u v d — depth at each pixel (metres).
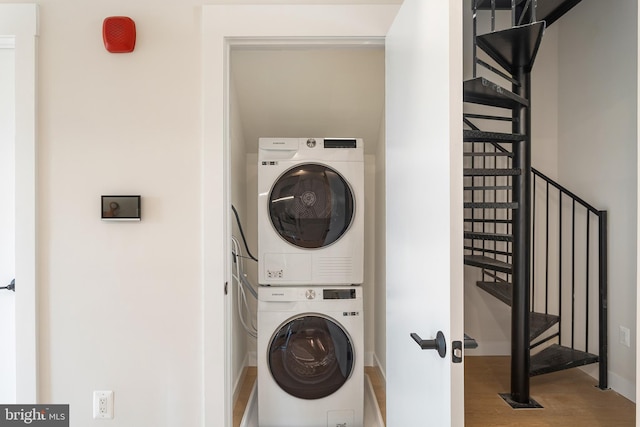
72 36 1.67
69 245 1.69
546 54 2.85
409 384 1.36
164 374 1.69
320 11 1.65
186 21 1.68
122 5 1.68
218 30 1.65
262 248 2.08
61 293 1.68
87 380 1.69
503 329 2.92
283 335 2.05
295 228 2.09
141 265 1.69
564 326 2.74
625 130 2.24
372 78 2.34
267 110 2.51
